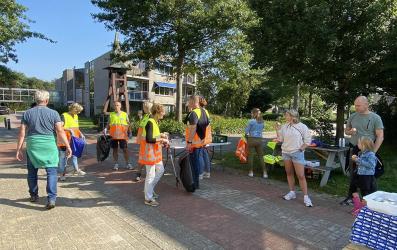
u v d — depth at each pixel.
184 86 52.31
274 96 34.78
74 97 63.06
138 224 4.82
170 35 18.38
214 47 20.48
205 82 26.38
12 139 15.84
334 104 12.80
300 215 5.39
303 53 11.07
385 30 10.60
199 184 7.16
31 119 5.20
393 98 15.59
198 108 6.77
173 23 18.11
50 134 5.29
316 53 10.28
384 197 3.32
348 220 5.21
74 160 7.84
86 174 7.93
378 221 3.02
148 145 5.60
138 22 17.62
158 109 5.55
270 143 8.41
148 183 5.63
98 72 48.25
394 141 14.88
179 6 17.62
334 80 12.00
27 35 18.05
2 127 24.92
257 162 9.68
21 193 6.15
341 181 7.51
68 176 7.69
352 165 5.80
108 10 18.50
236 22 17.66
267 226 4.89
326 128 12.19
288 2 10.48
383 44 10.24
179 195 6.34
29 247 4.00
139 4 17.42
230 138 18.53
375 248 3.02
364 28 10.56
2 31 16.67
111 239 4.29
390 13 10.59
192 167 6.70
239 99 36.31
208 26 17.97
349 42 10.84
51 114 5.31
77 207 5.48
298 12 10.66
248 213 5.42
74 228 4.61
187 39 18.45
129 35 19.11
